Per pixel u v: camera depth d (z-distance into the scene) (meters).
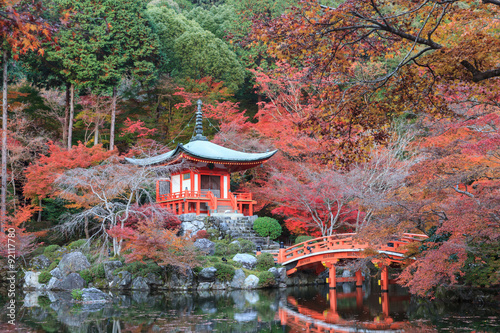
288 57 8.27
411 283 13.64
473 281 15.11
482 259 14.52
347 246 20.58
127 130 36.28
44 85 37.59
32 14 6.11
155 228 20.73
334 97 8.86
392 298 19.27
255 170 33.69
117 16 34.78
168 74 44.12
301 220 27.05
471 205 11.90
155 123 40.53
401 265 19.80
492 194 11.79
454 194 13.95
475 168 12.59
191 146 30.05
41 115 36.88
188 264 20.12
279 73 10.02
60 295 20.44
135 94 42.31
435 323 13.57
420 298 18.72
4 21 5.77
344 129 9.22
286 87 35.41
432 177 13.59
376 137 9.31
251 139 33.72
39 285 22.69
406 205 14.52
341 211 27.09
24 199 30.42
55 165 25.31
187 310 16.34
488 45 7.90
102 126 37.00
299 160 29.56
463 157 13.20
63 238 29.58
